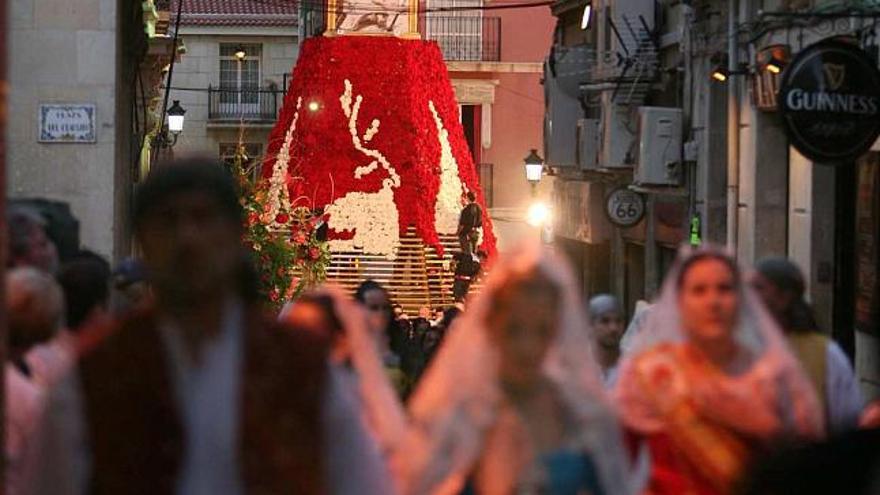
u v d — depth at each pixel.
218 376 6.91
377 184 53.62
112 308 13.80
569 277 9.15
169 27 57.81
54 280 11.27
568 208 51.97
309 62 54.94
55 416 6.86
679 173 37.31
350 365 10.76
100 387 6.87
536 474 8.92
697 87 36.28
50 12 26.91
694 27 35.81
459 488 9.02
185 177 7.03
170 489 6.82
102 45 27.00
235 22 86.06
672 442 10.02
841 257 29.38
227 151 86.50
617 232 47.78
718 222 35.50
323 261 37.31
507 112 71.12
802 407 10.27
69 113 26.95
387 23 55.12
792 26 29.05
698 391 10.01
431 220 53.72
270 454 6.85
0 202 6.60
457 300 51.53
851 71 24.17
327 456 6.98
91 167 27.05
